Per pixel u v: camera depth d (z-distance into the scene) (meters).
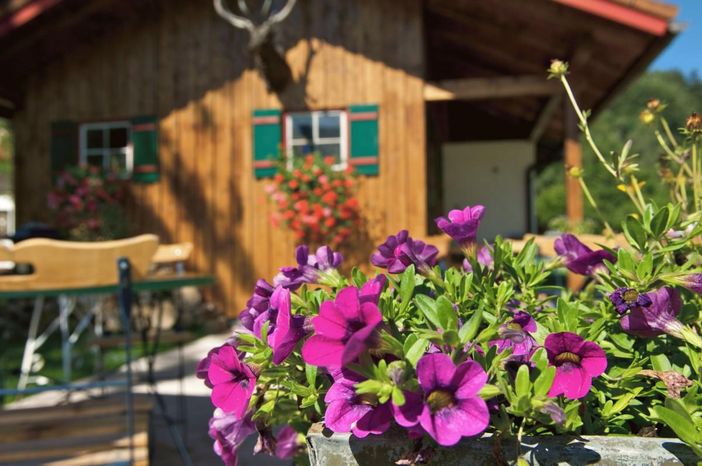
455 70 9.77
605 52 6.24
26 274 2.68
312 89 7.37
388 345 0.61
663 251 0.78
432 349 0.69
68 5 6.95
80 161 7.89
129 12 7.57
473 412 0.57
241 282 7.45
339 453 0.66
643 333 0.73
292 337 0.70
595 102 8.02
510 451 0.62
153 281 2.30
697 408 0.65
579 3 5.56
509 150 12.35
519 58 7.79
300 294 0.85
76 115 7.87
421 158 7.14
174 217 7.62
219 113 7.59
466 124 12.13
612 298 0.73
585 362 0.65
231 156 7.55
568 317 0.75
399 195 7.16
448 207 12.40
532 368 0.67
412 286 0.73
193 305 7.39
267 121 7.42
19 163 7.96
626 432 0.72
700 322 0.81
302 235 6.95
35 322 5.41
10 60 7.50
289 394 0.79
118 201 7.66
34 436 2.35
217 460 3.00
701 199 0.99
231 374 0.73
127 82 7.79
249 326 0.85
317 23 7.39
